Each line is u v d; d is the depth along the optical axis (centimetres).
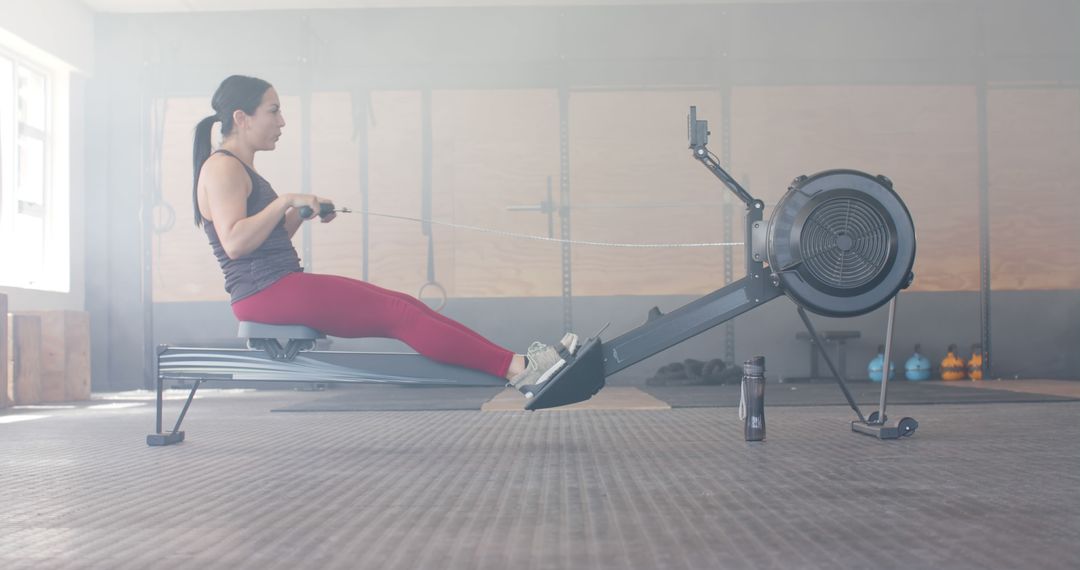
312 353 292
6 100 696
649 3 776
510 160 770
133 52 784
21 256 718
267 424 398
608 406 474
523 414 437
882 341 762
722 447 284
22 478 235
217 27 784
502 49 780
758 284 285
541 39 780
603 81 773
